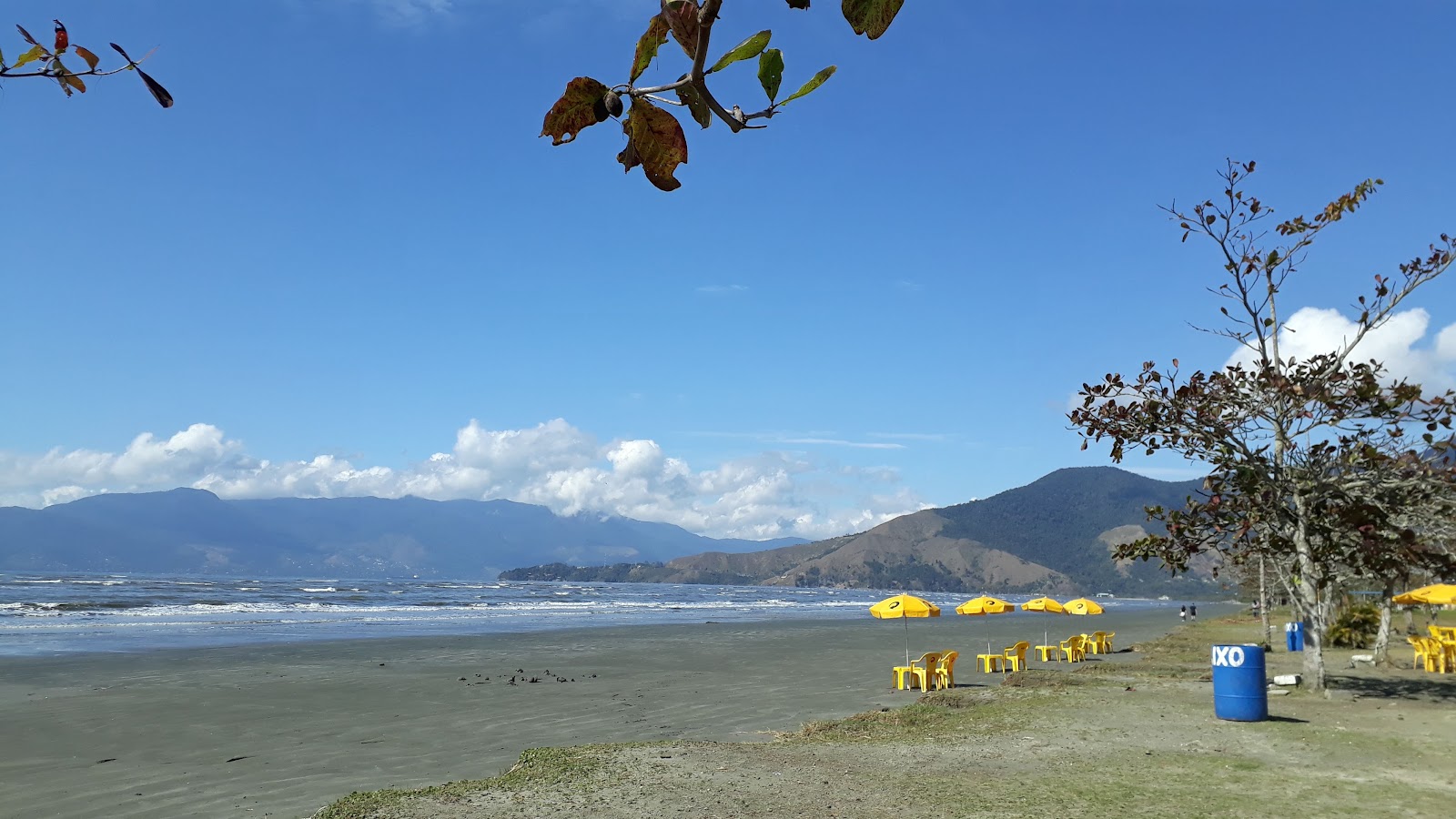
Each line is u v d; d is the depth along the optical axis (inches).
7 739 617.0
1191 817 386.9
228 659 1161.4
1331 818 386.0
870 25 38.5
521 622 2294.5
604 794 421.4
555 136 43.7
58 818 423.2
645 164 42.8
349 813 387.5
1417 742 560.7
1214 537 806.5
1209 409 742.5
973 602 1125.7
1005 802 412.8
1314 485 747.4
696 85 41.0
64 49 46.6
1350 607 1499.8
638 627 2143.2
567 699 851.4
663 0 38.9
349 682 954.1
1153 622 3125.0
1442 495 720.3
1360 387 680.4
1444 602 994.1
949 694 808.3
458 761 561.6
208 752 583.8
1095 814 391.9
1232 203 791.7
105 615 2023.9
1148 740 570.6
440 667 1120.8
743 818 384.8
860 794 427.2
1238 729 608.4
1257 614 2935.5
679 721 725.9
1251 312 806.5
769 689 946.1
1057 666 1212.5
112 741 617.3
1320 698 758.5
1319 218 774.5
